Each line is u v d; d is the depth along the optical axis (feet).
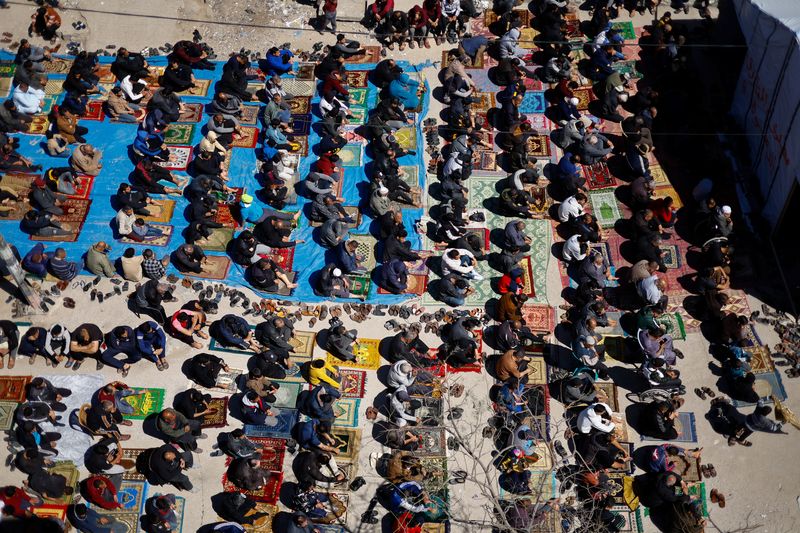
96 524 60.34
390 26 86.94
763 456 64.95
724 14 83.51
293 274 72.54
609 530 61.67
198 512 61.93
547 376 68.03
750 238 75.10
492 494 54.75
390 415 65.26
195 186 74.59
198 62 83.97
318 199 74.23
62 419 64.69
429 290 71.97
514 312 68.69
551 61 83.35
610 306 71.67
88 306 70.08
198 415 64.95
